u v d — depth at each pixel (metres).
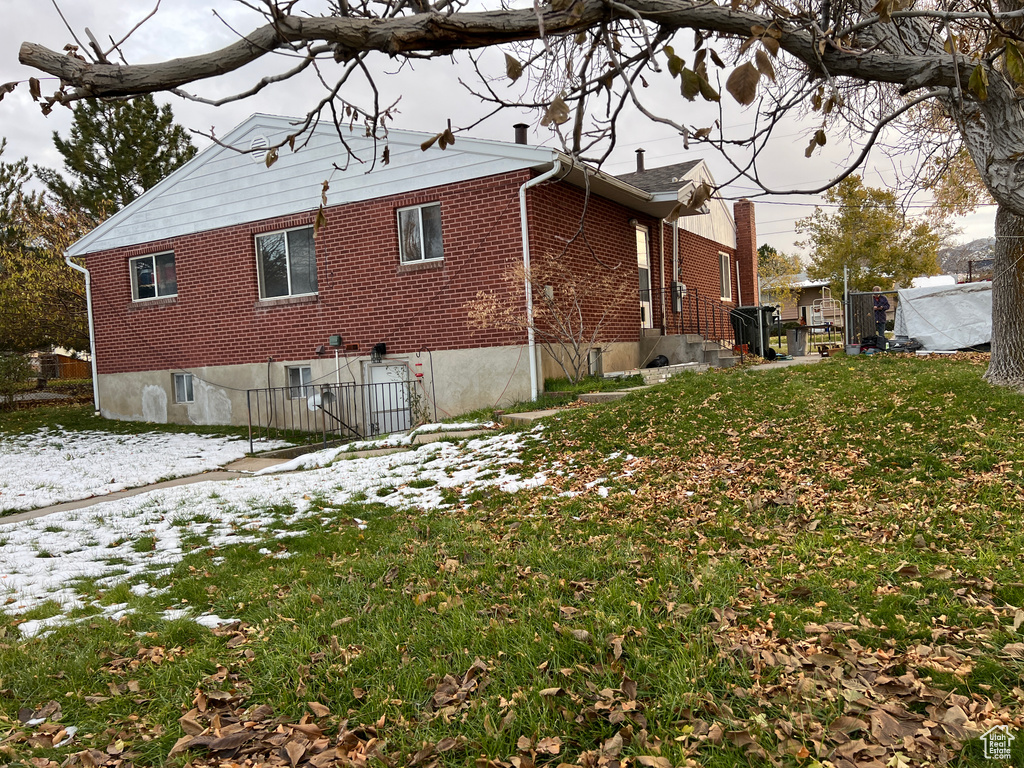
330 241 13.45
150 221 15.75
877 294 18.33
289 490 8.69
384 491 8.14
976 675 2.95
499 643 3.47
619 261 14.45
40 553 6.52
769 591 3.92
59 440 14.40
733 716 2.74
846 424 7.70
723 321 20.09
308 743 2.84
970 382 9.05
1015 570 3.96
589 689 3.00
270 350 14.39
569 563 4.63
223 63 2.27
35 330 21.44
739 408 9.01
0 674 3.61
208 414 15.31
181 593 5.04
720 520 5.40
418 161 12.42
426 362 12.66
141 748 2.94
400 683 3.23
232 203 14.52
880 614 3.54
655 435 8.44
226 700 3.27
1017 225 8.72
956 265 28.62
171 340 15.73
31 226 24.08
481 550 5.20
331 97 2.43
